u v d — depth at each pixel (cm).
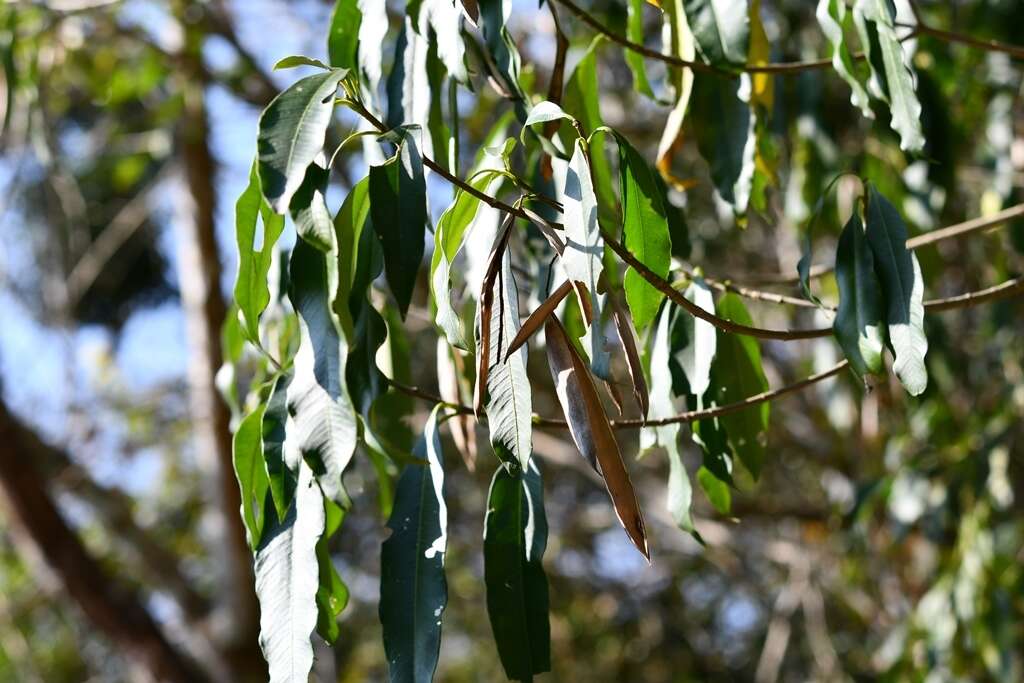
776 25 305
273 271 168
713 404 162
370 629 684
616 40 152
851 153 305
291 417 120
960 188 327
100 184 588
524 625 127
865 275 136
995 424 319
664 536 619
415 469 131
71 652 733
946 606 317
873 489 332
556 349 111
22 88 281
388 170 117
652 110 434
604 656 657
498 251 111
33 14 319
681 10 166
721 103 169
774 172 181
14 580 638
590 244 105
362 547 649
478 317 113
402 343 179
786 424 491
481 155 151
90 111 563
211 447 466
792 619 591
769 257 456
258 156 111
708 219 401
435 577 125
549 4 149
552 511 617
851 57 158
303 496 124
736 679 665
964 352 369
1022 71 283
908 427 354
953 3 300
